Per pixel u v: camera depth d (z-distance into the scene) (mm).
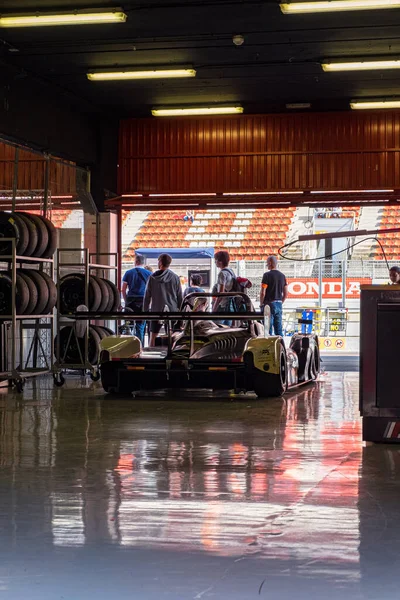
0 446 8703
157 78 17906
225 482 6777
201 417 11109
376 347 8758
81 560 4652
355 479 6898
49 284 16234
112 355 13656
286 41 15672
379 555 4738
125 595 4098
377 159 20812
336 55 16641
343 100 20234
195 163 21500
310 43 15812
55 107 19281
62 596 4090
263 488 6535
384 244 34062
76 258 19875
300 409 12039
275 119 21219
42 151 19172
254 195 21391
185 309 13766
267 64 17266
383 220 35594
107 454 8180
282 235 35031
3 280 15266
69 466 7539
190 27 14789
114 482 6801
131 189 21734
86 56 16453
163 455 8117
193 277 18297
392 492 6395
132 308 20359
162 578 4344
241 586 4219
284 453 8203
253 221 36344
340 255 33750
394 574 4402
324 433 9586
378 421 8773
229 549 4852
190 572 4438
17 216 15750
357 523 5445
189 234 36125
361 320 8797
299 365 15578
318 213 34938
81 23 13812
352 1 13047
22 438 9266
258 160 21281
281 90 19344
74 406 12516
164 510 5812
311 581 4289
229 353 13305
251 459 7859
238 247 34781
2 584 4266
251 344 13297
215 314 12648
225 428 10023
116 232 22047
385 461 7750
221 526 5375
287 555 4734
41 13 13641
